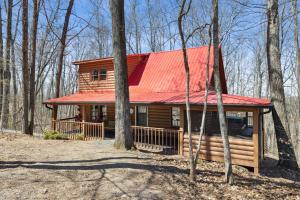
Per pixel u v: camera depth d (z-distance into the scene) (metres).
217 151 13.18
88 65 23.48
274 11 15.09
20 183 8.02
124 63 13.70
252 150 12.30
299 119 25.23
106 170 9.73
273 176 12.54
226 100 12.91
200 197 8.26
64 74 44.47
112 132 21.72
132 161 11.09
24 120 18.95
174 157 13.20
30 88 19.39
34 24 19.39
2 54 23.33
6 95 23.77
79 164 10.31
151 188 8.44
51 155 11.67
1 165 9.57
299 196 9.53
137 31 41.84
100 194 7.71
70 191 7.76
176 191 8.44
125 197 7.63
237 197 8.57
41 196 7.32
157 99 15.89
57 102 20.73
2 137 16.75
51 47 33.09
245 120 14.61
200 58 19.58
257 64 39.16
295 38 23.25
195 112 14.06
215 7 9.40
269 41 15.24
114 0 13.52
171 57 21.12
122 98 13.70
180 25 9.05
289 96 35.62
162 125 19.34
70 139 17.73
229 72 45.75
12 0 22.86
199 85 17.89
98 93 22.36
